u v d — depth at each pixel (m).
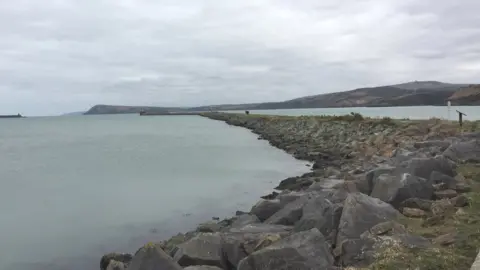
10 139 69.25
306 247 7.64
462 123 27.80
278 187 20.25
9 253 12.17
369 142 28.38
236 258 8.75
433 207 10.10
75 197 19.98
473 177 12.62
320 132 40.94
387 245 7.55
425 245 7.52
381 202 10.05
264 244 8.85
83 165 32.44
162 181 23.50
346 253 7.88
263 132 56.78
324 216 9.98
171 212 16.38
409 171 12.33
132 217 15.83
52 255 11.98
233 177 24.19
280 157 32.62
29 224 15.23
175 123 113.75
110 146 49.25
